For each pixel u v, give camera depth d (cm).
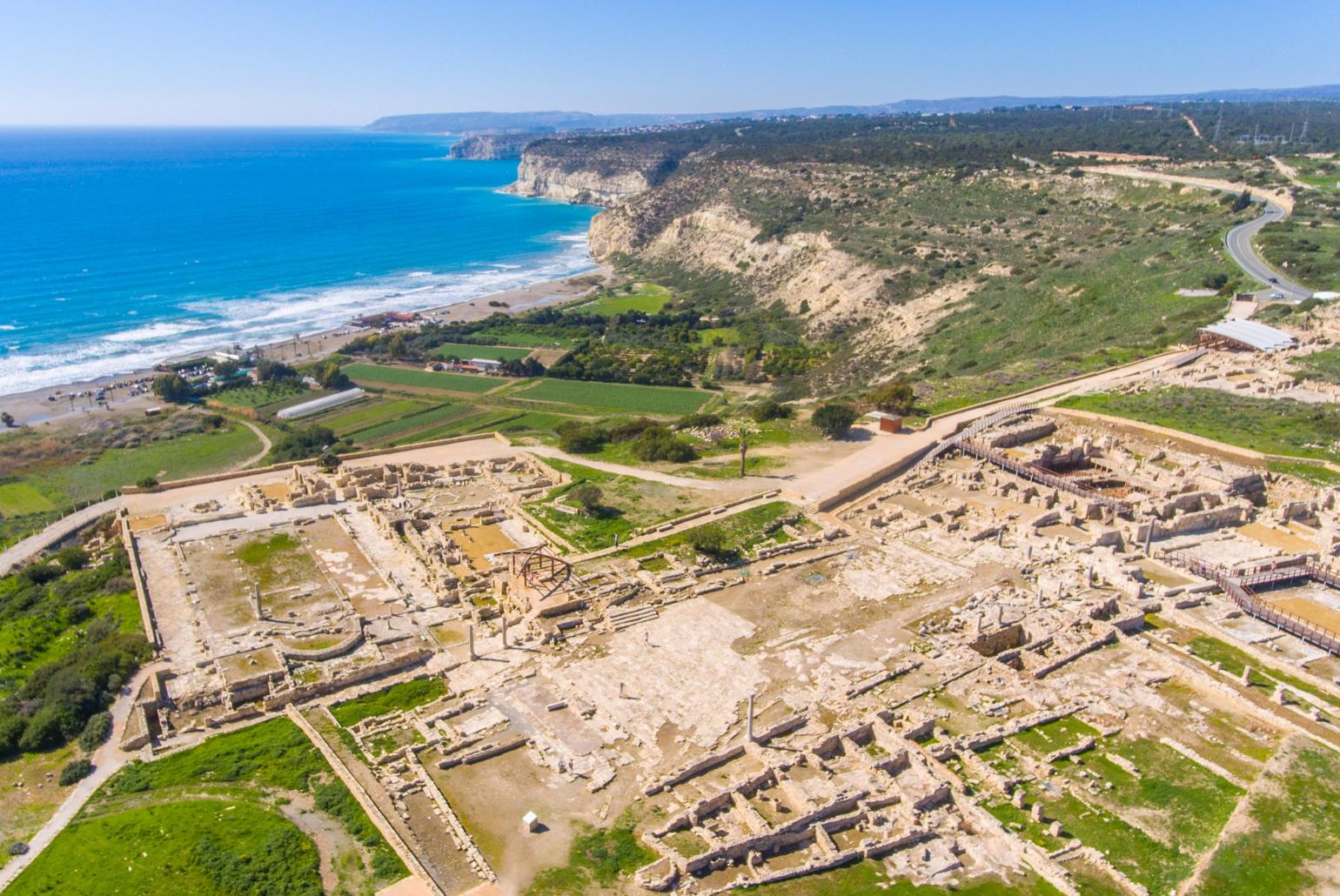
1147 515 9619
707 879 5212
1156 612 8106
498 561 9081
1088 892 5128
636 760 6219
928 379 16112
